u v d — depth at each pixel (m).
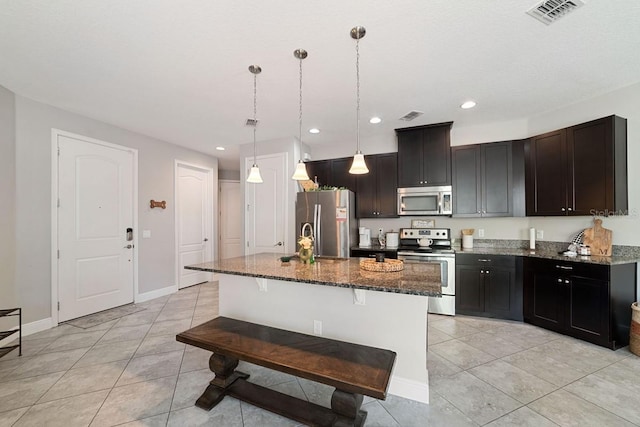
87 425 1.69
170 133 4.20
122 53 2.20
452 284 3.52
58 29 1.92
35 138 3.03
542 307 3.09
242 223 4.72
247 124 3.84
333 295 2.19
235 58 2.28
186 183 5.06
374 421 1.74
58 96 2.95
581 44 2.12
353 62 2.35
